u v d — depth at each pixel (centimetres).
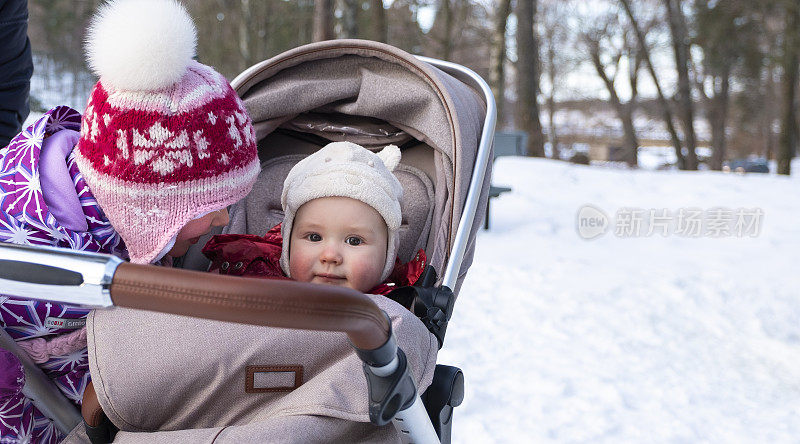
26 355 128
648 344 447
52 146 137
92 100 129
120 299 86
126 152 125
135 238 131
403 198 185
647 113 2788
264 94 200
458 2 2400
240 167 136
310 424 113
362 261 161
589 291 539
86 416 124
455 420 334
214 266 177
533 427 329
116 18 125
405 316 128
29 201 127
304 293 84
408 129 199
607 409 352
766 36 2348
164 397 121
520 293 526
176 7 131
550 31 2853
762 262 666
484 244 701
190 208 131
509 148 784
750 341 468
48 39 1798
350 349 122
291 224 167
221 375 120
